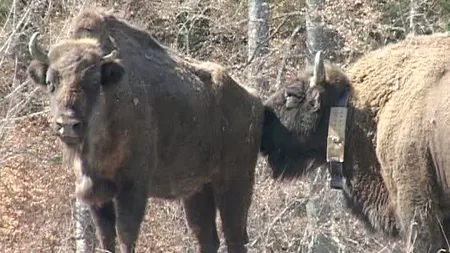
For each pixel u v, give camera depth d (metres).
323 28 48.75
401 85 34.84
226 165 35.78
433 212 33.69
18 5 47.72
